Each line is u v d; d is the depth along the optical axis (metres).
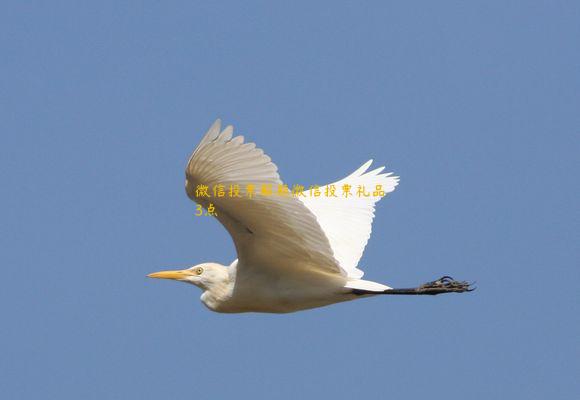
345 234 16.09
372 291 14.38
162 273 15.62
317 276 14.31
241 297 14.88
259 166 11.97
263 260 14.24
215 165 12.09
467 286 14.88
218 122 11.66
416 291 14.80
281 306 14.79
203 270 15.43
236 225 13.48
